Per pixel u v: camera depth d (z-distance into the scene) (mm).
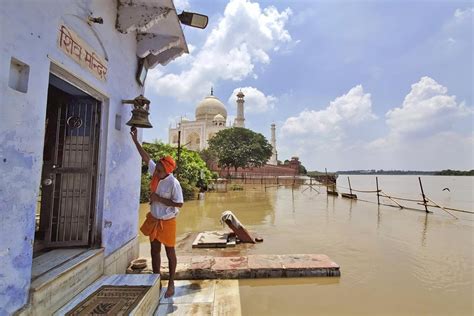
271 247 7379
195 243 7305
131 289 3045
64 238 3662
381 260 6344
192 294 3787
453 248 7453
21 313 2205
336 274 4859
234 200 18656
